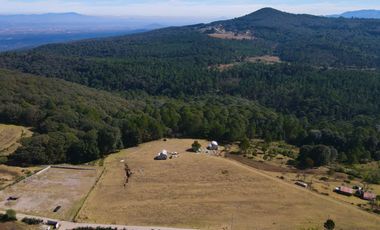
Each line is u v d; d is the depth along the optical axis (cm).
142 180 8250
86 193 7769
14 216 6544
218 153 10144
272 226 6500
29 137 10438
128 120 11506
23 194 7662
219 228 6456
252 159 9806
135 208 7106
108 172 8844
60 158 9856
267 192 7644
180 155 9731
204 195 7544
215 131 11581
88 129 11719
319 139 12531
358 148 11356
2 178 8419
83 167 9238
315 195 7581
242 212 6950
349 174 9444
